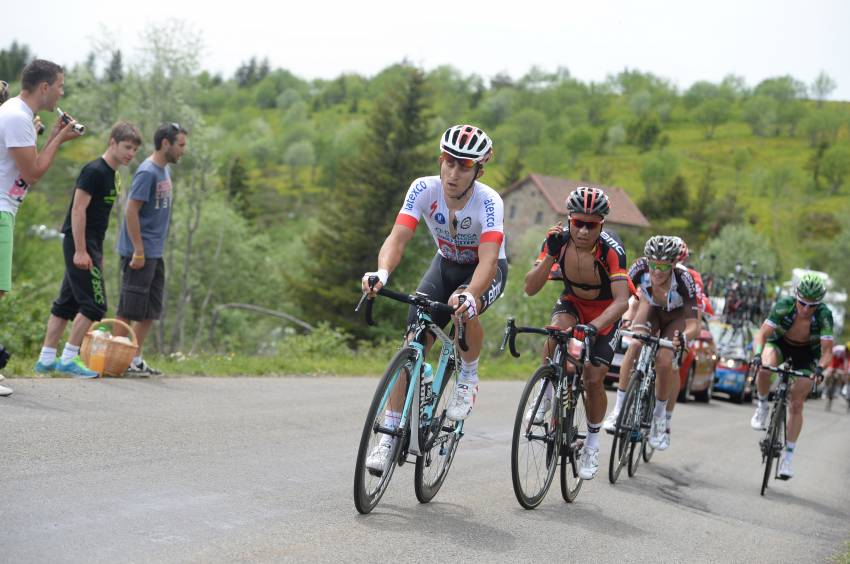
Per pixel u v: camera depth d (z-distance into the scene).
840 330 45.03
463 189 4.83
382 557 3.88
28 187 6.46
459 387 5.18
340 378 11.80
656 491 7.09
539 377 5.49
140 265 8.28
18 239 36.66
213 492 4.59
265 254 53.12
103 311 7.85
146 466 4.95
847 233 99.38
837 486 9.01
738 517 6.48
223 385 9.01
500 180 136.12
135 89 34.78
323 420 7.58
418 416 4.74
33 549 3.34
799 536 6.12
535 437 5.52
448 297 5.38
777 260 108.44
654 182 162.62
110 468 4.79
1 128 6.23
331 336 18.34
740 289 23.20
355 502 4.48
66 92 35.22
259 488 4.83
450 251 5.26
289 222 129.75
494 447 7.64
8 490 4.10
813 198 157.12
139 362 8.72
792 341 8.20
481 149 4.72
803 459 10.99
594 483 7.00
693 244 120.25
